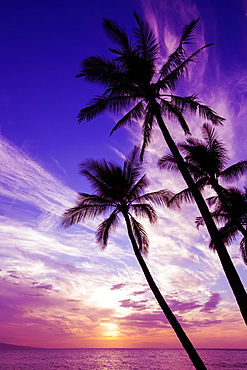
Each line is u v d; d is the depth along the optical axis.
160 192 16.31
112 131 14.38
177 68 13.42
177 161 12.47
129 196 16.42
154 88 13.55
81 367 61.56
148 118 14.08
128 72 13.50
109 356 126.62
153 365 70.00
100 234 16.34
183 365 69.81
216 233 11.23
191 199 15.61
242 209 14.94
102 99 13.53
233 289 10.48
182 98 13.35
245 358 92.50
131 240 14.91
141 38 13.47
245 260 17.03
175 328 12.02
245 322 10.00
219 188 15.73
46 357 112.00
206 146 16.62
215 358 93.75
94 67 13.27
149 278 13.49
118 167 17.45
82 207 16.22
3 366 63.00
